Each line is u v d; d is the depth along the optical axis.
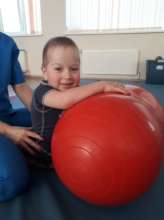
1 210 0.70
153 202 0.73
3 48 0.98
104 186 0.58
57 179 0.84
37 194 0.76
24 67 3.44
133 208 0.71
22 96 1.11
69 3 3.02
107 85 0.74
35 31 3.28
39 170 0.90
